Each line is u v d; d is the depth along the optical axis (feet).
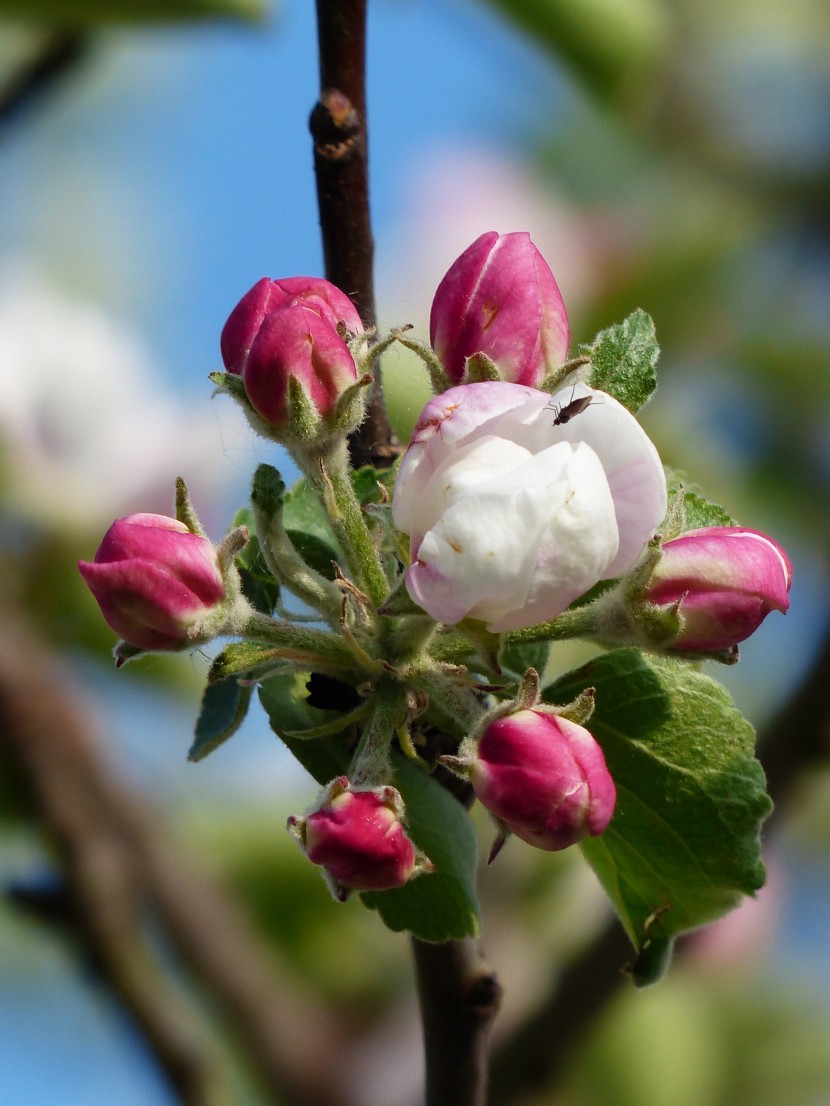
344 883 1.19
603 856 1.29
